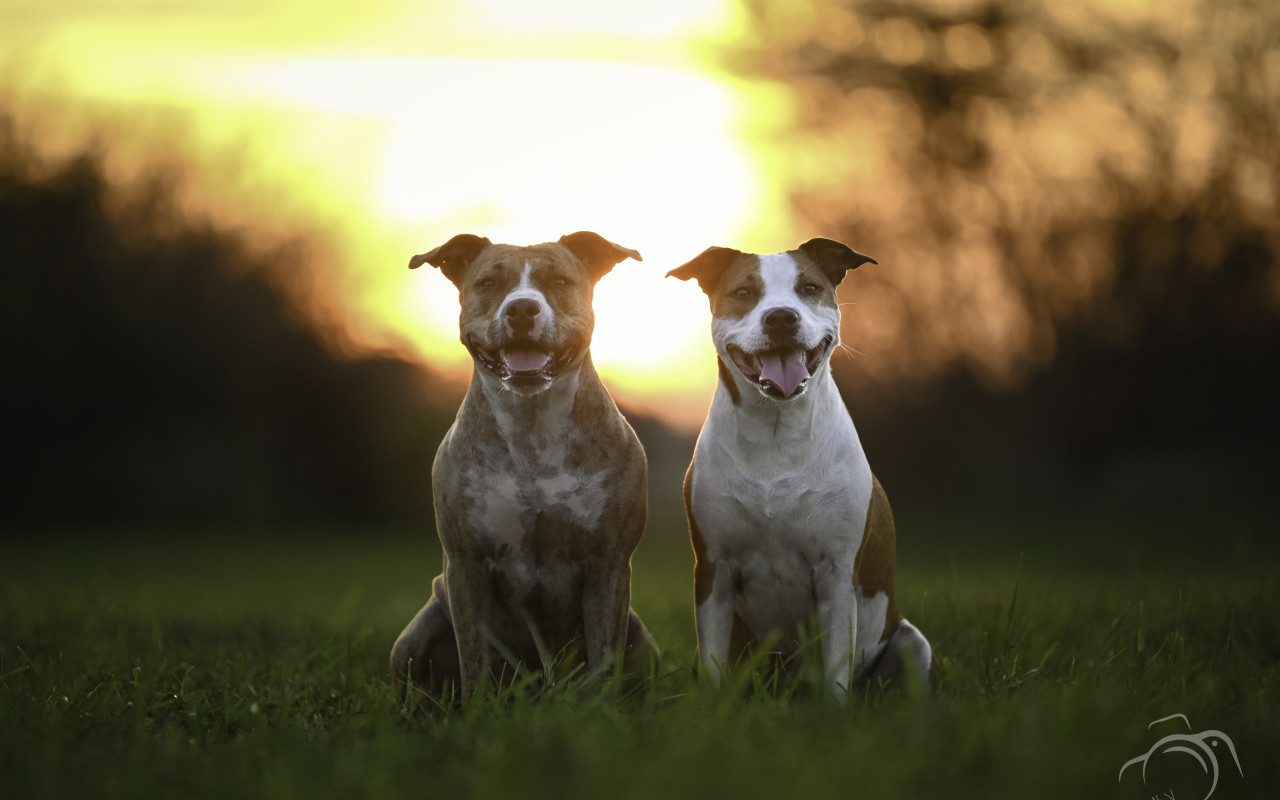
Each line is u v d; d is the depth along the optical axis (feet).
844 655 16.30
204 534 85.20
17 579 43.27
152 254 87.66
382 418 95.66
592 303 18.57
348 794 10.05
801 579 17.13
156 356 88.33
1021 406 84.89
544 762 10.71
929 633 20.53
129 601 31.86
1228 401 82.99
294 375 92.43
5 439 86.43
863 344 82.07
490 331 16.71
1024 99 79.92
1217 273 79.00
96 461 89.10
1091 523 73.36
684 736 10.94
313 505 95.71
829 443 16.97
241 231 89.71
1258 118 75.10
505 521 17.02
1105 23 78.07
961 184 81.20
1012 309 82.69
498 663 18.40
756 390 16.81
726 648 17.22
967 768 10.26
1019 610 20.70
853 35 79.71
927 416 85.40
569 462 17.08
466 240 18.49
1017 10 78.69
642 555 62.90
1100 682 13.88
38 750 11.83
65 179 84.74
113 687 15.11
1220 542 51.62
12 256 83.87
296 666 18.34
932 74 79.56
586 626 17.49
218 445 92.32
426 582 45.24
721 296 17.87
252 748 12.29
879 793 9.31
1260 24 74.54
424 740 12.42
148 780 10.75
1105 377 83.30
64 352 86.12
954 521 79.15
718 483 17.11
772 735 11.27
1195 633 19.21
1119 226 79.61
